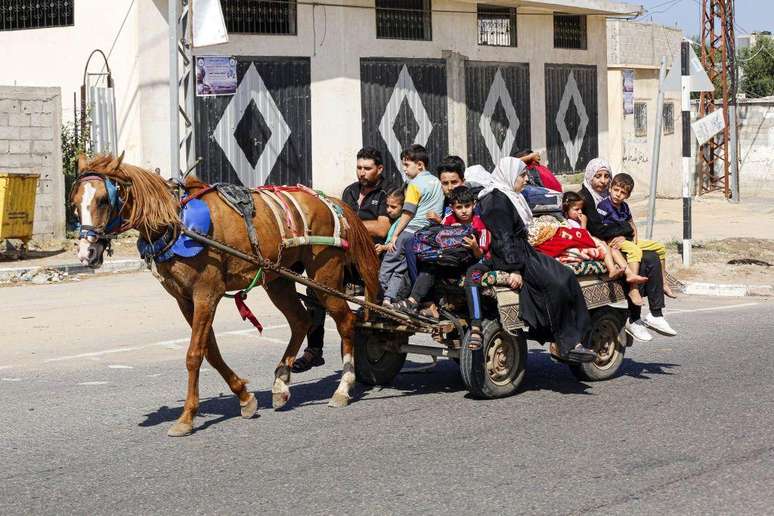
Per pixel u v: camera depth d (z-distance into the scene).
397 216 9.59
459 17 25.97
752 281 16.66
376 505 6.08
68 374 9.99
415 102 24.97
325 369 10.33
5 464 7.03
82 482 6.61
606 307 9.45
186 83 19.69
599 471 6.71
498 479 6.55
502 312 8.41
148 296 14.77
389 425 7.99
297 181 22.77
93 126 20.36
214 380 9.74
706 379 9.54
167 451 7.31
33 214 17.81
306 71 22.70
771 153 41.81
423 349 8.97
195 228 7.61
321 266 8.55
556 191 9.94
